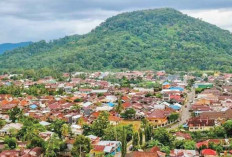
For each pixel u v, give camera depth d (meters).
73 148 181.75
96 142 196.38
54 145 187.50
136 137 188.75
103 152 181.38
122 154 171.75
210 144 180.50
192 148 182.25
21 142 196.62
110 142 193.62
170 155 169.00
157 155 163.25
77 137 187.62
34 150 180.62
